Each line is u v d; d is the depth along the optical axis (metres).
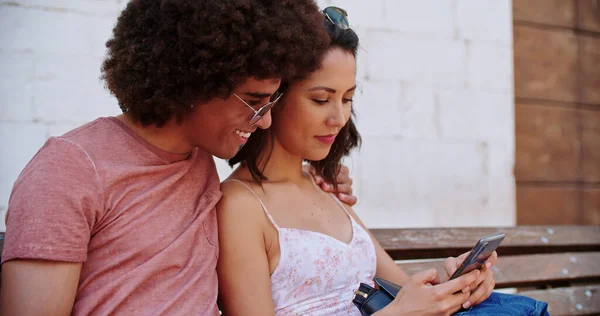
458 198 3.11
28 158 2.40
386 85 2.97
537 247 2.54
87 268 1.24
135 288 1.25
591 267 2.53
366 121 2.93
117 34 1.34
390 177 2.97
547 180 3.39
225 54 1.25
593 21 3.55
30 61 2.41
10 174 2.38
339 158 1.80
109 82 1.35
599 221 3.50
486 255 1.44
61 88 2.45
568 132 3.46
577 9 3.52
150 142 1.36
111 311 1.22
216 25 1.24
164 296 1.28
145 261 1.27
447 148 3.09
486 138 3.18
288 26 1.30
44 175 1.17
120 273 1.25
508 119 3.23
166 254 1.29
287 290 1.52
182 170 1.39
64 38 2.46
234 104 1.32
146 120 1.32
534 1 3.40
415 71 3.04
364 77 2.93
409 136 3.01
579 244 2.63
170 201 1.34
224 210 1.51
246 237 1.49
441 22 3.10
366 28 2.94
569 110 3.47
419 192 3.03
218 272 1.49
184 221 1.35
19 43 2.40
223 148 1.39
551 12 3.44
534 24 3.39
